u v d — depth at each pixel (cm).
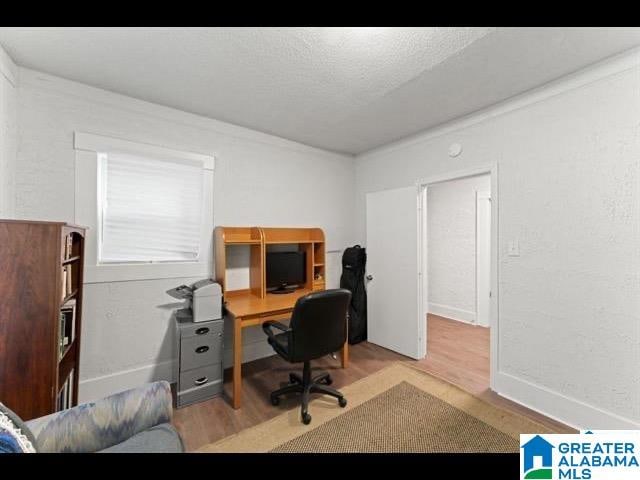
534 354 202
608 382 169
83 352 205
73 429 105
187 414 198
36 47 160
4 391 121
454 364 277
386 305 323
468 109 235
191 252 254
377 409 201
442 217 454
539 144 199
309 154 333
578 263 181
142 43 156
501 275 221
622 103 163
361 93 210
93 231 208
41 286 128
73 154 199
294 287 315
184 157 245
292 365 276
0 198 161
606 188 170
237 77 189
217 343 222
